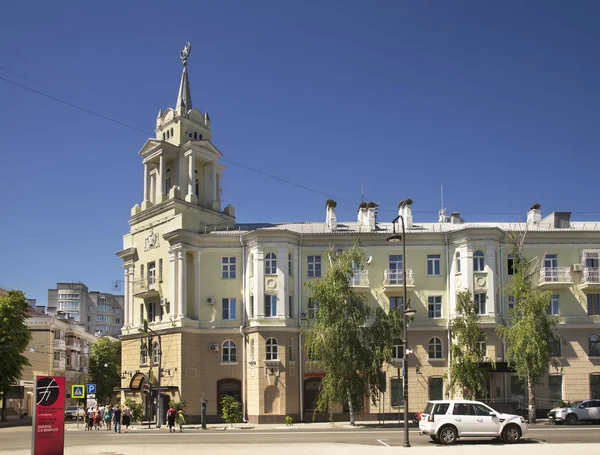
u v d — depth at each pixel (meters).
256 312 58.78
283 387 57.03
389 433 42.00
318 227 64.81
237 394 59.25
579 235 61.09
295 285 60.19
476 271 58.69
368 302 60.28
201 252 61.81
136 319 65.88
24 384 92.50
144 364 63.00
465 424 34.38
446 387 55.41
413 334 59.34
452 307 59.69
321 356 50.72
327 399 50.44
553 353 58.75
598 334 59.62
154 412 60.53
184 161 68.00
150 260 65.19
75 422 77.44
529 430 41.16
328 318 50.91
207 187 69.62
